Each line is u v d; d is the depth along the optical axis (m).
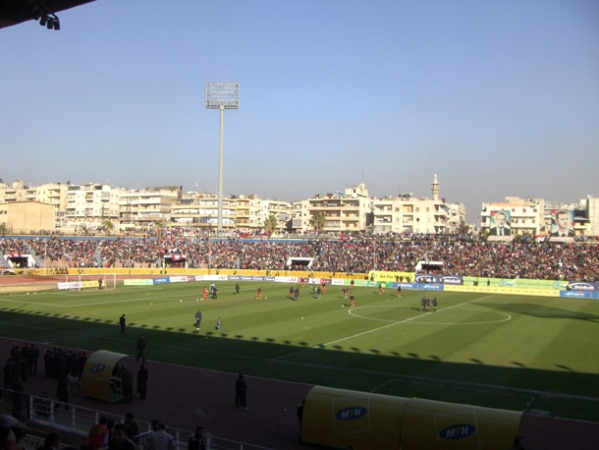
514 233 199.75
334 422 24.88
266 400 32.75
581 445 25.81
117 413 30.11
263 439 26.61
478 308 77.12
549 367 40.97
